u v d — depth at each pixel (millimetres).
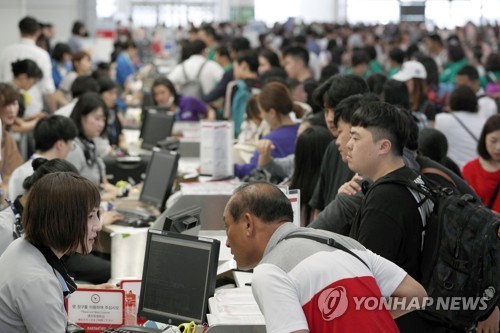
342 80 3854
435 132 4293
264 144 4922
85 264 4176
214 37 13586
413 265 2854
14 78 7277
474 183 4816
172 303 2988
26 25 8516
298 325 2188
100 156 6156
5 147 5547
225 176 5348
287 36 17828
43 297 2518
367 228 2814
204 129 5320
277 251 2340
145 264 3059
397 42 17906
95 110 5387
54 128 4465
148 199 5086
